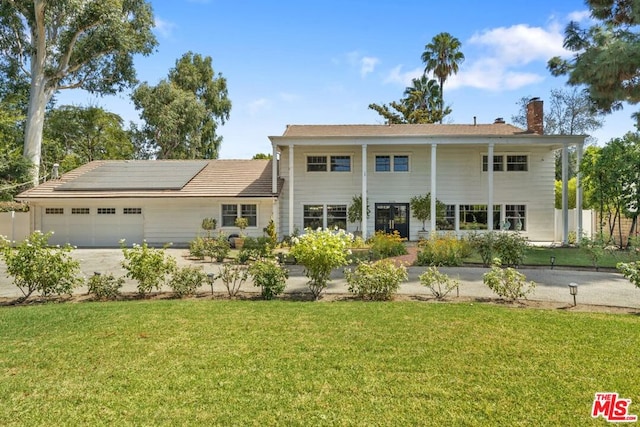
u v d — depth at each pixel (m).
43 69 23.56
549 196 19.75
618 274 10.09
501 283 7.24
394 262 11.56
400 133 20.59
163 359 4.21
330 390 3.46
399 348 4.50
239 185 19.69
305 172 20.14
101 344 4.70
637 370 3.86
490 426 2.88
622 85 11.99
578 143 17.67
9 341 4.81
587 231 18.89
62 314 6.07
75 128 29.94
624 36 11.62
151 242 19.11
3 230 19.39
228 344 4.68
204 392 3.44
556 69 13.49
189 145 37.94
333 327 5.34
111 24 23.62
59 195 18.81
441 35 36.16
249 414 3.07
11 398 3.36
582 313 6.14
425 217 19.36
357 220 19.73
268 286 7.34
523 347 4.51
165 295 7.75
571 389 3.45
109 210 19.30
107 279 7.62
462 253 12.24
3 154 20.09
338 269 11.10
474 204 19.80
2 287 8.76
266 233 18.34
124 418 3.02
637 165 14.09
